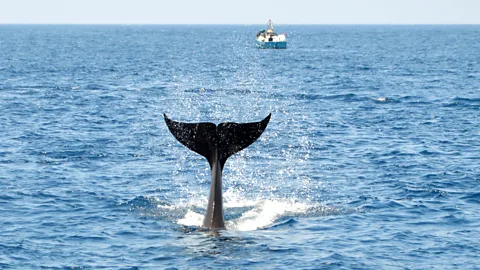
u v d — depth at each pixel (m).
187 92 171.25
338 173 80.38
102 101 150.88
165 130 112.56
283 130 112.25
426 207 65.12
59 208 64.25
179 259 50.97
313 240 55.25
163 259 51.03
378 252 52.94
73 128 112.88
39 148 94.56
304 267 49.91
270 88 180.62
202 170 82.44
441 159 88.06
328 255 52.03
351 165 84.94
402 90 175.00
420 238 56.19
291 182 75.81
